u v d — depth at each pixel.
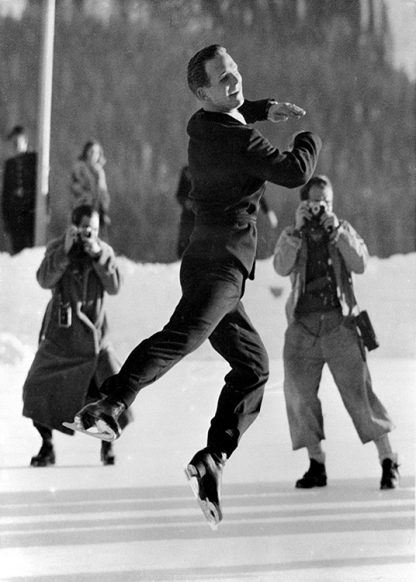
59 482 12.79
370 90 28.78
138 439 15.14
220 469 7.43
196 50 30.05
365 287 25.52
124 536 10.30
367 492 12.42
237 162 7.53
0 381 18.83
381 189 29.11
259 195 7.73
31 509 11.41
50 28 27.02
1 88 26.52
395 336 22.88
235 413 7.59
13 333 21.69
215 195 7.62
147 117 29.73
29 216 24.73
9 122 26.45
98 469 13.57
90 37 29.58
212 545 9.99
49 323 13.98
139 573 9.08
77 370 13.84
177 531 10.56
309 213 13.16
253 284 24.06
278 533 10.48
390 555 9.62
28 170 24.98
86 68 29.67
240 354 7.70
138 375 7.07
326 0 29.19
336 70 29.16
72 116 29.38
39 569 9.17
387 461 12.70
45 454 13.79
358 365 12.89
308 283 13.07
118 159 29.42
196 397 17.80
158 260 28.69
